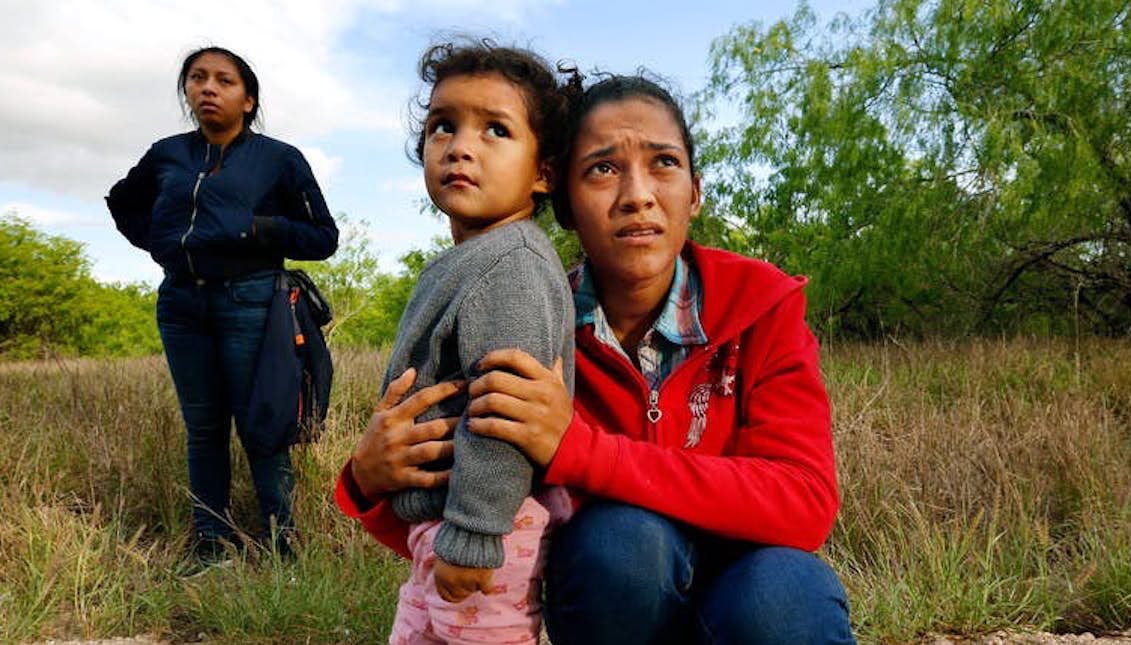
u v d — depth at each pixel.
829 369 7.75
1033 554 3.41
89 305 27.83
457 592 1.59
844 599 1.65
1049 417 5.08
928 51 11.30
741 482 1.62
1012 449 4.43
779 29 12.24
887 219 11.03
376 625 3.05
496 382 1.55
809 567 1.61
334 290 18.00
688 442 1.80
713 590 1.65
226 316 3.67
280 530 3.70
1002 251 11.37
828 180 11.57
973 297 11.91
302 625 3.10
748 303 1.79
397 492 1.74
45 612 3.10
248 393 3.72
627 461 1.61
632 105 1.74
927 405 5.96
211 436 3.82
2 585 3.31
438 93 1.85
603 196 1.74
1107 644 2.83
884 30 11.34
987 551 3.25
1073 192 9.94
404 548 1.91
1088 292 11.55
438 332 1.72
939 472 4.16
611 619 1.62
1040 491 3.93
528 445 1.56
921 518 3.44
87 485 4.39
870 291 12.43
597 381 1.83
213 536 3.78
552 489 1.72
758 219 12.27
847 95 11.55
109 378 6.66
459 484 1.58
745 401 1.81
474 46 1.94
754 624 1.55
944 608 3.03
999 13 10.60
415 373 1.73
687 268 1.91
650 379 1.85
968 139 10.74
